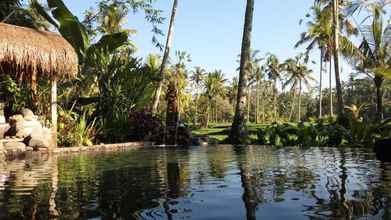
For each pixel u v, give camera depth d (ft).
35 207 10.91
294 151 33.58
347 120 55.88
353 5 65.51
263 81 241.55
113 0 64.75
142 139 50.11
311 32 113.39
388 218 9.58
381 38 68.39
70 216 9.92
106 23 88.48
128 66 50.37
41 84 43.91
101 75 48.67
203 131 110.22
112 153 32.22
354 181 15.35
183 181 15.56
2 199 12.02
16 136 32.73
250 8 52.34
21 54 34.09
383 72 49.16
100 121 47.01
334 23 67.92
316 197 12.21
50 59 35.94
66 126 40.42
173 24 62.64
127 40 57.62
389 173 17.75
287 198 12.08
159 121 52.29
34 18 56.24
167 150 35.94
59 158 27.22
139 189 13.74
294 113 304.30
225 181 15.53
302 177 16.56
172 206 11.00
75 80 49.26
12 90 39.34
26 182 15.46
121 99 48.91
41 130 34.27
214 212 10.32
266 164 22.09
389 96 193.98
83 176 17.26
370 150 34.65
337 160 24.63
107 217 9.78
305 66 198.39
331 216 9.84
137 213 10.21
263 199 11.93
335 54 67.05
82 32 49.78
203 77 222.48
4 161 24.68
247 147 40.75
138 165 21.95
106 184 14.88
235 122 51.44
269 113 254.88
